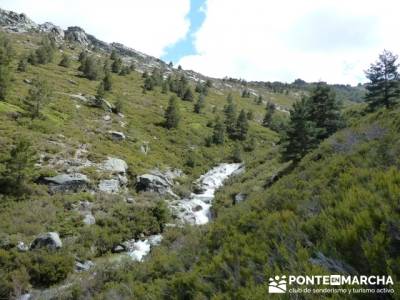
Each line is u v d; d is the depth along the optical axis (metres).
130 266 14.00
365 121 22.73
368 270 5.66
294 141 29.97
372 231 5.99
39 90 38.53
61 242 18.30
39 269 15.68
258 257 7.68
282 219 9.16
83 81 66.75
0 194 22.30
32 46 94.62
